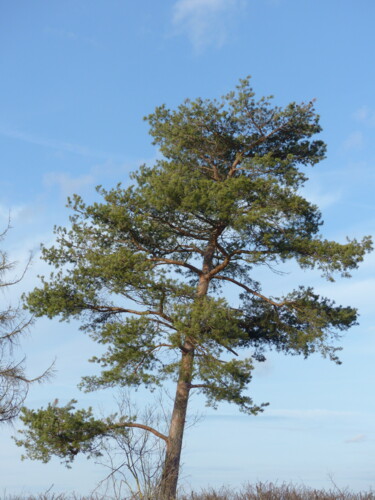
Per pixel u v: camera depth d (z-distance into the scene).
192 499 12.42
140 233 16.75
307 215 16.44
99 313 16.75
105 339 15.40
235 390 14.85
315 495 11.78
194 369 15.07
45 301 15.80
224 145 18.17
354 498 11.87
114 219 16.06
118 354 15.16
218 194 15.17
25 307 15.66
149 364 15.59
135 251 17.00
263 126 17.98
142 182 16.95
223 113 17.80
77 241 16.61
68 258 16.66
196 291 15.79
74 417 14.55
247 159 17.36
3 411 14.52
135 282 15.52
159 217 16.50
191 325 14.68
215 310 14.55
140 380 15.31
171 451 14.66
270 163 16.73
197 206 15.21
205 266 17.58
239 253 16.75
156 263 17.11
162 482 12.43
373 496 11.84
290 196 15.55
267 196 15.66
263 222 15.39
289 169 17.11
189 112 18.05
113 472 11.91
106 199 16.47
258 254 15.78
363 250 15.26
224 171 18.55
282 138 18.30
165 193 15.57
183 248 17.58
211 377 14.77
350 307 16.92
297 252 16.11
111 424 14.76
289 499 11.68
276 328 17.42
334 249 15.37
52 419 14.48
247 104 17.64
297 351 17.17
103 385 15.64
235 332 14.91
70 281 16.11
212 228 16.59
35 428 14.55
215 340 14.96
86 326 16.62
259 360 18.08
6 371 14.69
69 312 16.17
